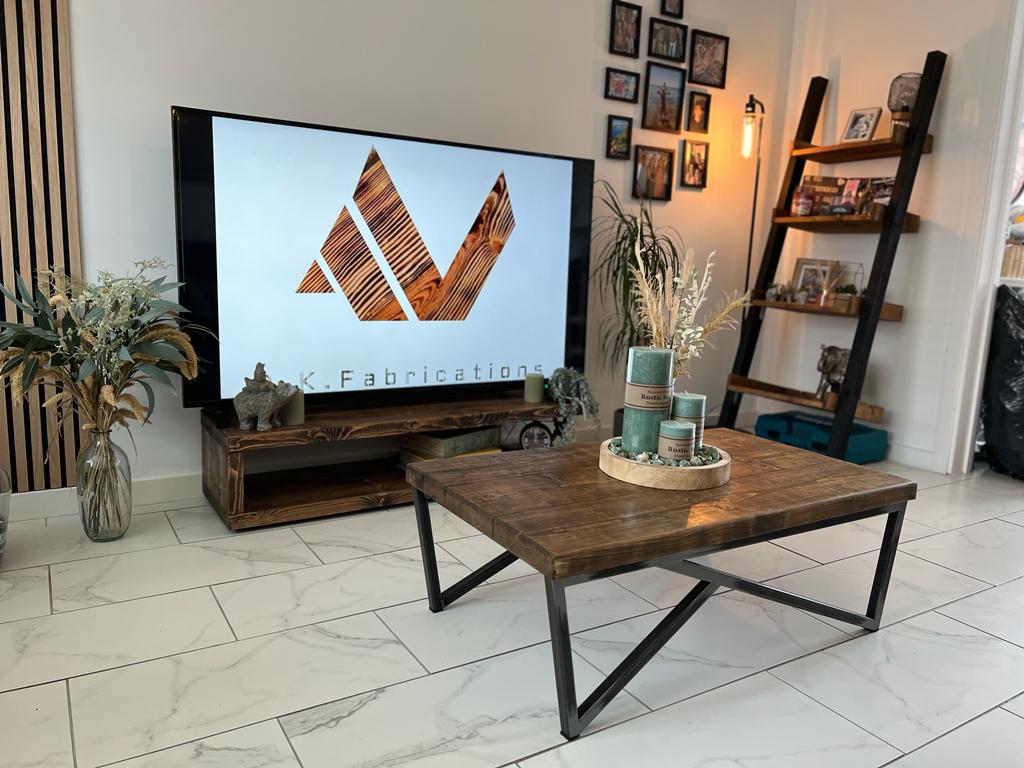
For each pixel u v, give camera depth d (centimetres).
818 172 468
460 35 357
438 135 359
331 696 182
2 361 249
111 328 250
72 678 186
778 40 467
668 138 437
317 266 310
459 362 353
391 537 288
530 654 206
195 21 298
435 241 337
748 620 231
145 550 267
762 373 508
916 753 169
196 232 283
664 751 167
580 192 376
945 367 404
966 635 226
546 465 226
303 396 298
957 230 396
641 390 213
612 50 404
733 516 183
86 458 267
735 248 478
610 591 249
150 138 296
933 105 384
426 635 214
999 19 372
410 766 158
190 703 177
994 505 352
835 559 283
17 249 281
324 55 325
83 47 280
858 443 414
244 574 250
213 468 301
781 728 177
